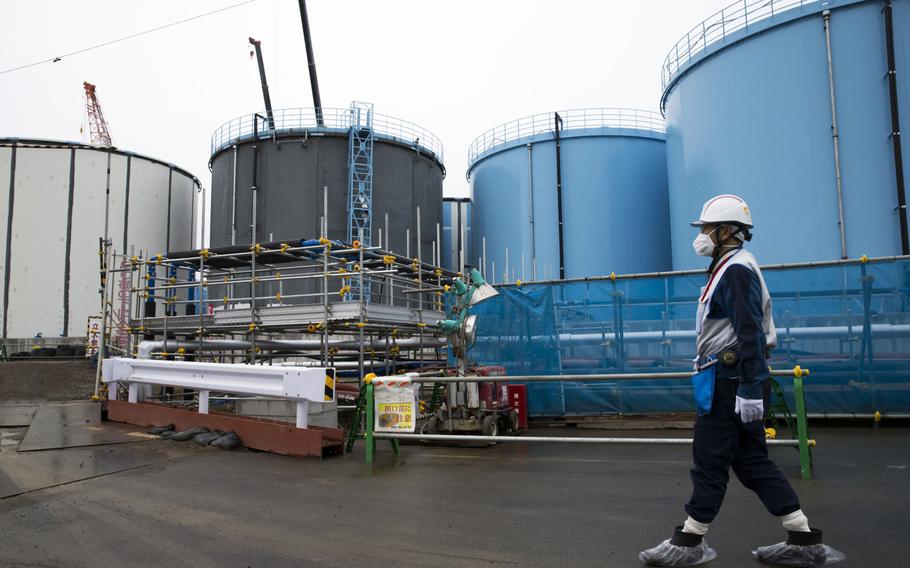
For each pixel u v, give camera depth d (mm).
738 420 3686
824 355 10625
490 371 9719
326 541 4398
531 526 4664
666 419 11039
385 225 27297
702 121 19609
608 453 8047
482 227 29250
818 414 10562
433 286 15727
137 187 33406
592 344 11594
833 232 16109
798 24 17016
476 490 5891
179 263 13906
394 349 14320
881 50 15797
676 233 21547
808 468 6145
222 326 12461
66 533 4672
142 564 4004
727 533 4359
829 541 4105
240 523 4879
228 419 8656
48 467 7070
